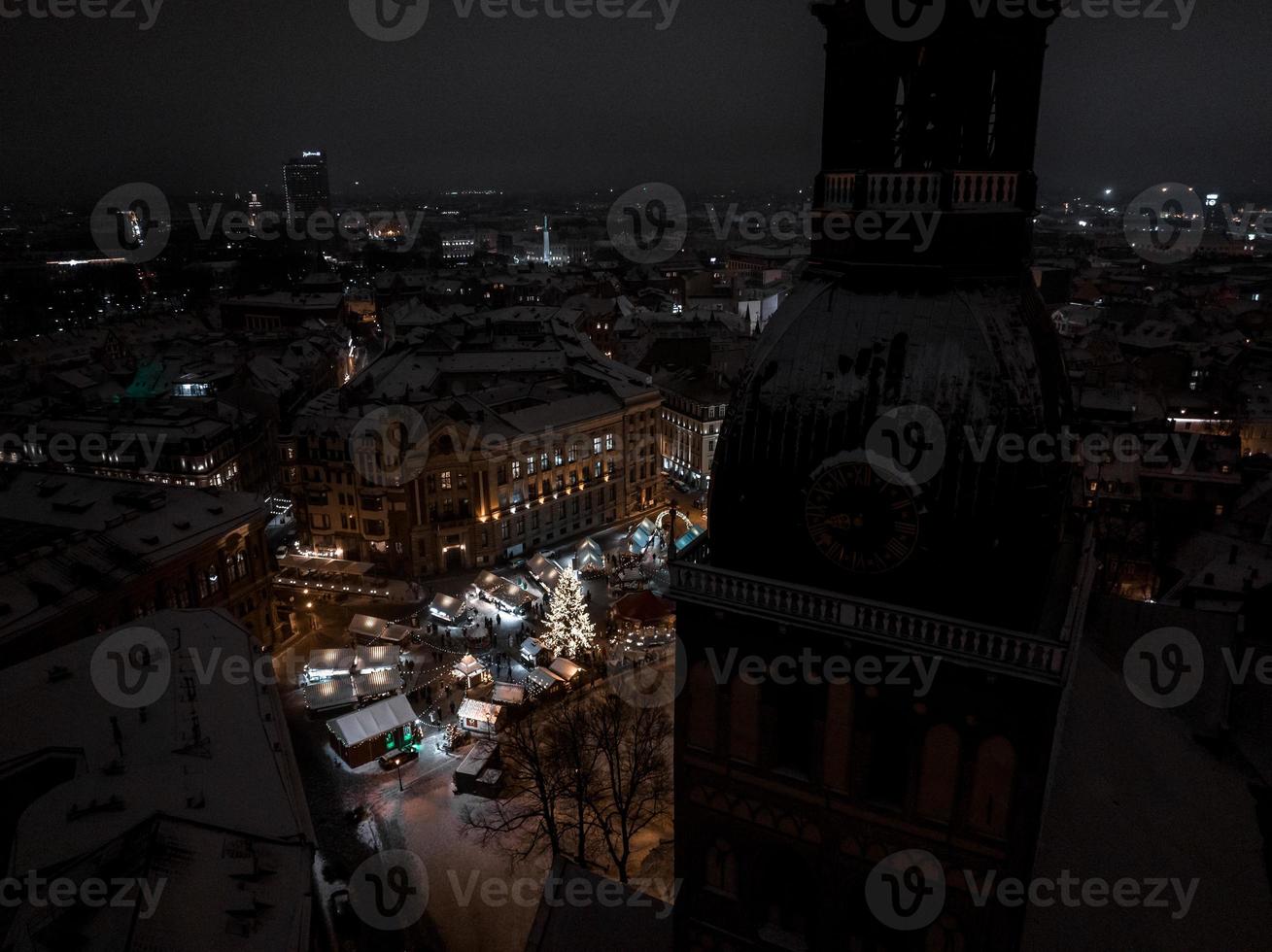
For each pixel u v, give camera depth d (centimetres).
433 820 6200
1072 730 3844
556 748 5941
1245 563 7119
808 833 2933
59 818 3972
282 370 15875
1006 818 2586
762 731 2903
